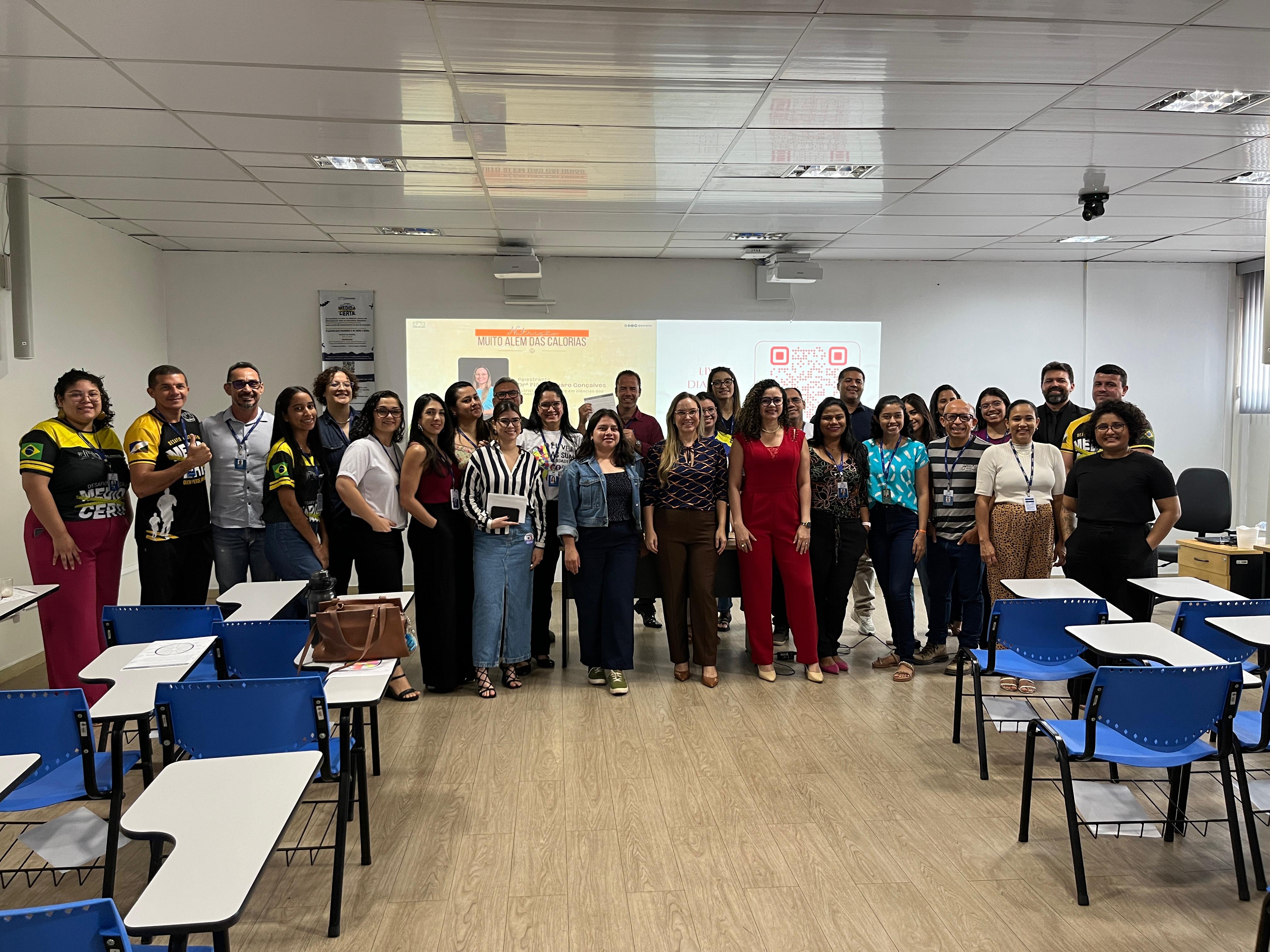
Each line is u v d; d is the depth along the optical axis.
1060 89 3.66
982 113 3.95
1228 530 6.71
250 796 1.83
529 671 5.04
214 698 2.40
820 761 3.71
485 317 7.52
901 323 7.97
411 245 6.99
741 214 5.95
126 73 3.37
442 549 4.57
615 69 3.38
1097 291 8.10
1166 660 2.88
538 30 3.03
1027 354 8.09
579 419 6.37
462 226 6.30
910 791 3.40
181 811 1.76
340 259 7.34
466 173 4.87
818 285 7.85
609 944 2.41
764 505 4.79
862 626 5.92
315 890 2.70
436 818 3.19
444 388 7.49
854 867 2.83
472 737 4.00
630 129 4.12
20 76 3.39
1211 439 8.26
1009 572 4.53
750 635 4.90
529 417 6.51
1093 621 3.51
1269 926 1.88
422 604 4.64
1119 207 5.90
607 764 3.68
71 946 1.38
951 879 2.75
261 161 4.60
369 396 7.39
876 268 7.93
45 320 5.36
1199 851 2.92
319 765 2.10
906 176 5.03
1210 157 4.68
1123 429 4.18
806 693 4.64
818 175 5.00
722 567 5.08
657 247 7.14
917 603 7.06
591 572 4.70
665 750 3.84
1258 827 3.08
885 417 4.90
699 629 4.81
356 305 7.34
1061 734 2.85
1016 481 4.53
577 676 4.99
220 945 1.66
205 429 4.42
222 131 4.11
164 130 4.08
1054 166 4.83
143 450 4.06
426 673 4.66
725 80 3.51
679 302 7.71
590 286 7.61
